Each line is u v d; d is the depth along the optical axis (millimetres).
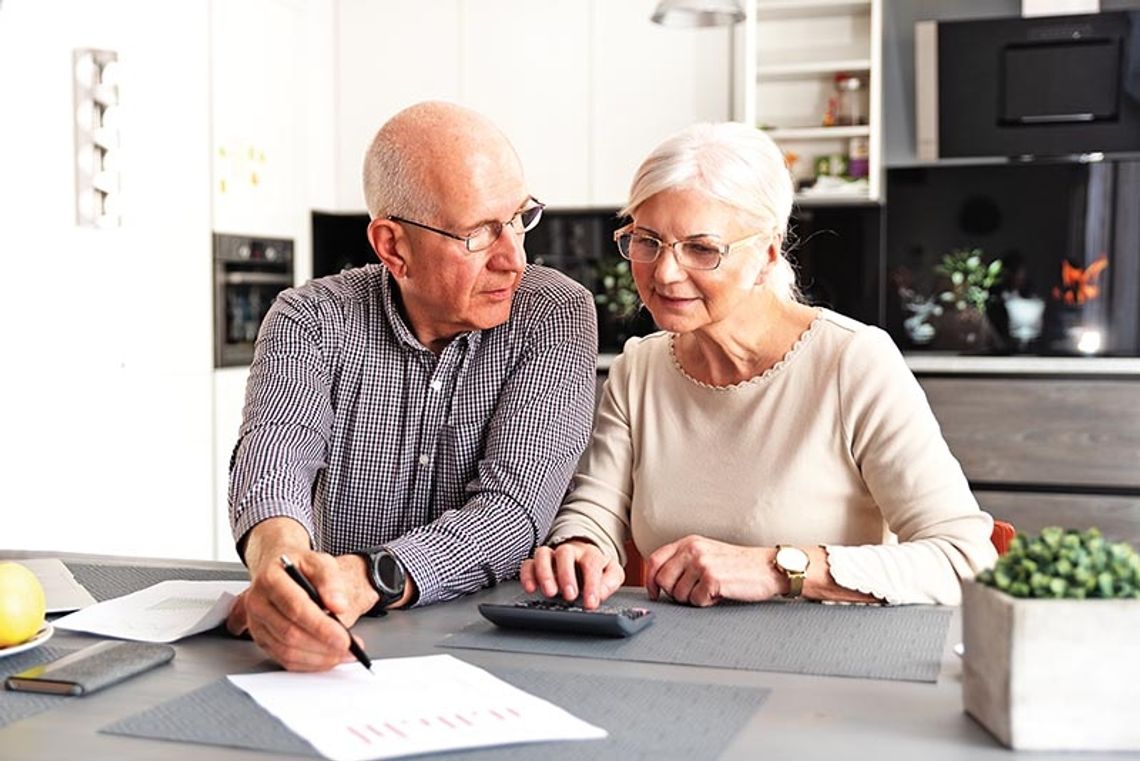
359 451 1759
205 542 3992
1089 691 948
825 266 4633
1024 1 4207
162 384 3744
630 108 4469
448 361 1744
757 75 4379
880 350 1713
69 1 3314
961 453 3990
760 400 1753
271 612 1195
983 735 997
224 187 4035
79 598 1494
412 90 4668
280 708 1079
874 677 1157
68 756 977
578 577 1469
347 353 1743
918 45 4234
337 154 4766
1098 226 4445
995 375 3975
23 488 3193
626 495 1869
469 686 1136
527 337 1751
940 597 1483
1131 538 3826
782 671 1184
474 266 1625
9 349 3131
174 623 1370
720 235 1575
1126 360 3846
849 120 4383
